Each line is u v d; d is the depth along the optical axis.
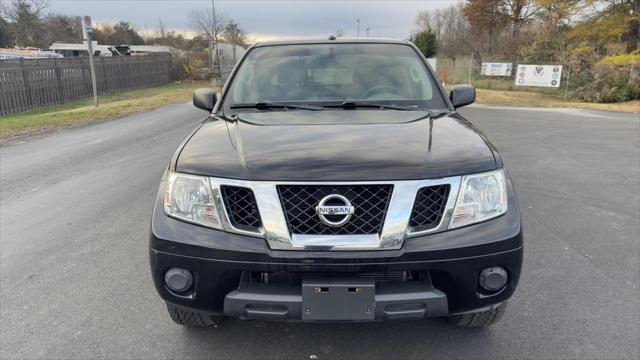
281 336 2.68
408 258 2.06
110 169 6.55
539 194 5.34
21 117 12.72
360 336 2.67
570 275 3.37
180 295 2.23
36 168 6.64
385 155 2.21
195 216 2.20
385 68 3.48
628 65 18.77
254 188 2.11
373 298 2.07
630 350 2.51
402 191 2.09
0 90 13.87
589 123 11.37
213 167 2.21
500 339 2.63
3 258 3.73
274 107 3.13
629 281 3.28
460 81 28.20
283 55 3.64
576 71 20.64
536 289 3.17
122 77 23.31
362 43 3.75
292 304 2.10
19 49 40.94
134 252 3.84
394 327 2.75
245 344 2.61
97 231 4.29
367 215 2.09
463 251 2.10
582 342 2.59
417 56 3.64
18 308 3.00
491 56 32.22
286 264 2.06
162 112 13.52
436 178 2.13
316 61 3.54
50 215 4.72
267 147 2.33
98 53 42.84
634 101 17.83
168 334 2.71
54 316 2.90
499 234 2.16
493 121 11.69
